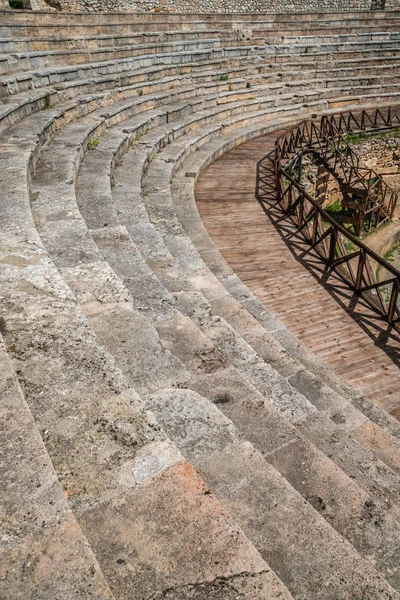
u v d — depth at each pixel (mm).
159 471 2264
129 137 11398
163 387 3320
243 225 10148
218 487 2578
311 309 7477
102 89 12945
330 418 4379
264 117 17672
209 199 11414
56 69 11492
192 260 7000
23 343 3082
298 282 8180
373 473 3502
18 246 4250
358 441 4094
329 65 21469
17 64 10766
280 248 9273
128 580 1828
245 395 3664
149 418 2557
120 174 9586
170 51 17031
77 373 2854
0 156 6844
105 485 2189
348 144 16656
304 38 21719
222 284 7031
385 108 20641
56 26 13492
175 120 14484
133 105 13109
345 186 15055
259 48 19969
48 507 1979
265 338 5480
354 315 7375
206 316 5309
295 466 3051
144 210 7883
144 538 1979
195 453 2793
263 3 24078
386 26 23875
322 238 8820
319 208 8906
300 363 5340
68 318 3348
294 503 2488
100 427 2492
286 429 3352
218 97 16750
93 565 1771
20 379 2791
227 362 4035
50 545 1834
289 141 14469
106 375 2850
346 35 22781
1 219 4746
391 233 15539
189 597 1777
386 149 19188
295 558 2203
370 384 5980
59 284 3723
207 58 18109
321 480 2953
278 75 19797
